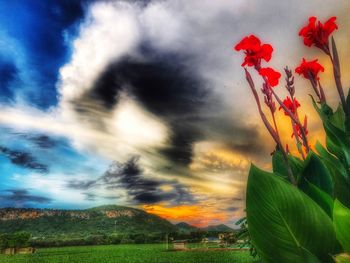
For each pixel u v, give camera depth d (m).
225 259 44.31
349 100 2.38
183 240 89.75
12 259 65.12
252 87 2.04
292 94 2.40
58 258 64.88
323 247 1.73
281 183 1.75
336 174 1.98
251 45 2.02
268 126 2.01
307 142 2.22
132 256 64.62
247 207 1.81
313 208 1.73
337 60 2.07
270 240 1.78
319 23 2.08
